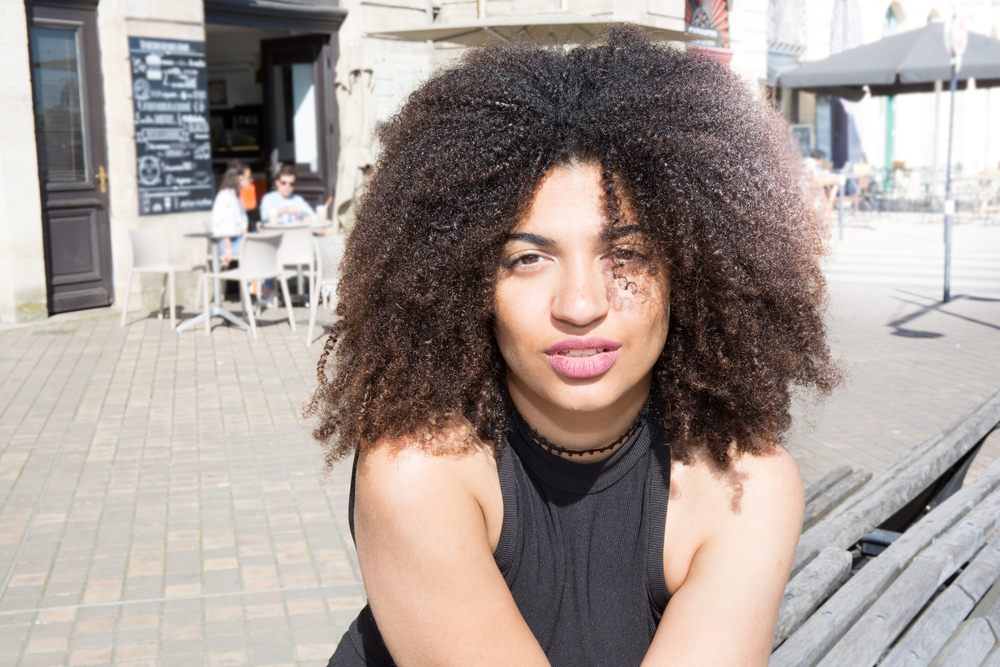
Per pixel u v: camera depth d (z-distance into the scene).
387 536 1.03
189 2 10.57
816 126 21.36
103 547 4.17
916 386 6.95
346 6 12.04
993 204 21.16
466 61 1.17
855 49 17.39
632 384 1.06
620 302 1.04
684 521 1.12
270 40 12.73
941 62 16.05
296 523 4.45
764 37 15.64
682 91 1.09
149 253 9.65
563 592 1.14
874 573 2.14
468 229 1.06
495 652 1.00
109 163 10.33
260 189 13.23
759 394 1.12
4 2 9.31
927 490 3.41
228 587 3.79
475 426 1.11
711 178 1.07
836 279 12.18
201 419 6.23
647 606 1.14
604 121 1.03
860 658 1.79
